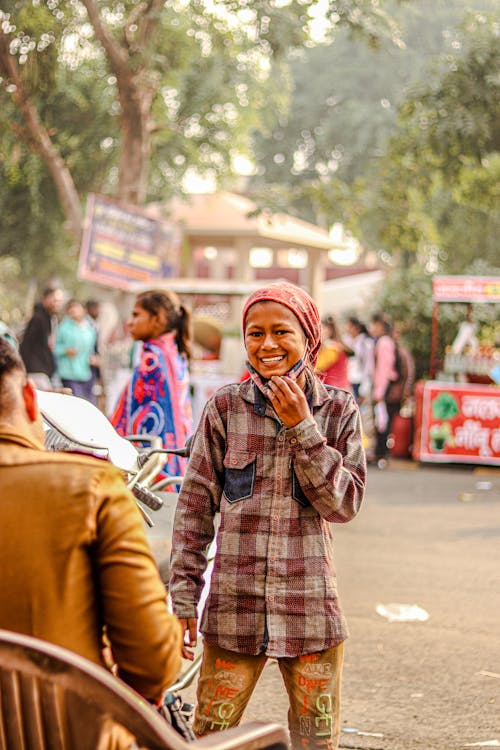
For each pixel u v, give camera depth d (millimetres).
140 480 4738
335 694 3492
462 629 6965
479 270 24203
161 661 2635
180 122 26156
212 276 43031
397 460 17875
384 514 11492
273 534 3465
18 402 2740
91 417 4406
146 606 2598
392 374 17016
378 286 21094
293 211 22203
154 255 20938
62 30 20844
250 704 5582
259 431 3512
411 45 50938
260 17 20297
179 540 3572
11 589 2551
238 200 26844
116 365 18125
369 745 4992
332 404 3590
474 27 19625
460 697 5680
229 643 3461
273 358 3484
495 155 20281
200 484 3588
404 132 20453
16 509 2574
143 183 22562
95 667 2457
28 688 2465
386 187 22141
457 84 19312
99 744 2467
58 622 2553
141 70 21688
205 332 15375
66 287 33219
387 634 6816
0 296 35938
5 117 22484
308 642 3434
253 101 26203
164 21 22062
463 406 16422
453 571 8656
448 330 19219
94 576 2609
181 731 3898
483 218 33250
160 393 6410
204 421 3609
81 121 25547
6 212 28750
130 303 21016
